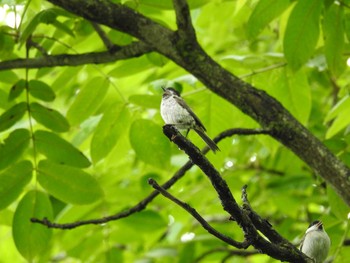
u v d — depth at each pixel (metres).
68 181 9.08
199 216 5.95
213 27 13.49
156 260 14.00
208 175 5.78
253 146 14.42
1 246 13.63
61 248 13.11
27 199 9.06
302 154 8.03
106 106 10.23
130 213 8.88
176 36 8.43
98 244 12.55
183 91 11.12
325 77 13.67
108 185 12.44
